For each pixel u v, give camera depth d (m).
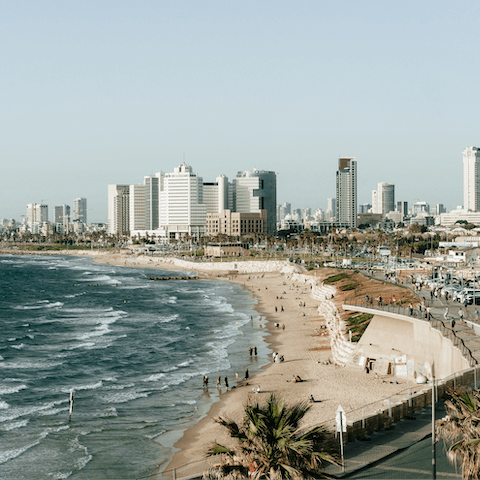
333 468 29.42
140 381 74.50
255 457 21.31
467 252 179.00
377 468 29.33
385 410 36.88
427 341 58.06
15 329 115.94
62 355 89.75
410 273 151.62
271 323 118.88
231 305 152.62
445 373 52.97
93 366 82.81
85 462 47.69
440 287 104.56
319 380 68.06
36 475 45.34
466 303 79.38
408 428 35.81
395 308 68.31
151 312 141.62
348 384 63.88
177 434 54.69
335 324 94.06
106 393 68.81
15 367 81.56
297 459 21.34
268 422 22.22
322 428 22.77
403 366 46.28
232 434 22.55
